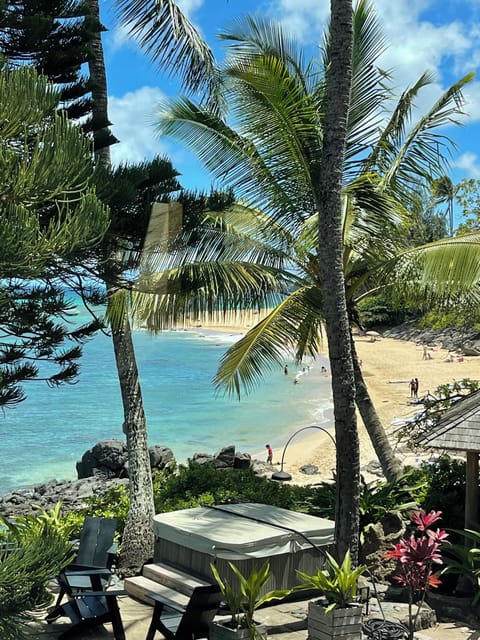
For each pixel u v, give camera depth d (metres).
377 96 11.97
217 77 12.35
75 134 5.23
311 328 11.95
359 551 9.06
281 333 11.06
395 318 90.69
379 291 11.95
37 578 5.11
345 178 12.09
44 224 6.15
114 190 6.50
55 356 7.55
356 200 11.67
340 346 7.92
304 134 10.96
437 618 7.96
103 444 22.09
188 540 8.18
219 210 7.96
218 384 11.19
